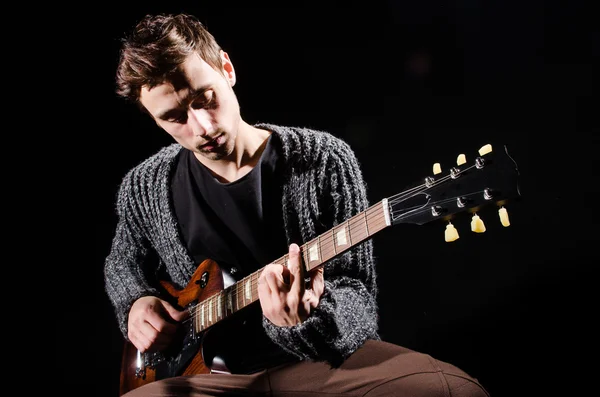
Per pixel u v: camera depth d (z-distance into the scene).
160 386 1.47
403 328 2.53
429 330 2.48
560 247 2.38
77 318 2.86
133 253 1.95
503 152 1.13
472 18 2.70
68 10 2.62
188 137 1.51
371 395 1.36
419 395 1.32
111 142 2.84
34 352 2.79
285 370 1.49
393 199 1.27
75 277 2.88
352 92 2.85
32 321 2.82
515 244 2.44
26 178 2.83
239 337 1.60
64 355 2.81
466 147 2.70
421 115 2.79
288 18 2.79
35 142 2.81
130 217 1.93
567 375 2.18
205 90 1.46
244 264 1.71
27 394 2.75
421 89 2.79
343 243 1.34
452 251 2.52
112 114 2.79
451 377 1.33
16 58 2.68
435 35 2.76
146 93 1.49
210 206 1.71
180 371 1.67
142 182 1.88
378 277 2.59
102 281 2.88
